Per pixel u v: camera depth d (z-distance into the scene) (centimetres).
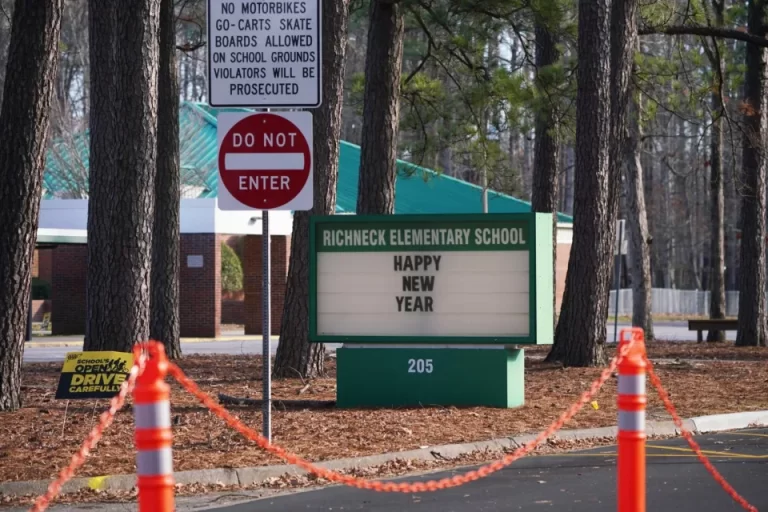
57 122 10212
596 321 4078
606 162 4109
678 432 2628
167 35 4634
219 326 7619
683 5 5850
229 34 2086
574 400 3041
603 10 4122
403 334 2895
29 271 2692
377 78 4009
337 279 2928
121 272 3416
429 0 4288
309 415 2719
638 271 6481
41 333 8212
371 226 2909
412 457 2205
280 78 2088
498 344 2856
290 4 2078
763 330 5634
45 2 2591
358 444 2298
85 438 2289
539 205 5316
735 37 4856
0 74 9412
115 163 3416
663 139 15400
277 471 2031
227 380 3606
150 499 1005
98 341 3422
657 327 10075
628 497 1203
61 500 1816
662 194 16138
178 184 4669
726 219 15262
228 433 2384
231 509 1756
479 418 2673
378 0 3972
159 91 4650
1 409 2661
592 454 2303
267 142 2100
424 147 5325
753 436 2591
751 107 5312
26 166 2616
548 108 4897
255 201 2102
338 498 1844
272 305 7800
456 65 5209
